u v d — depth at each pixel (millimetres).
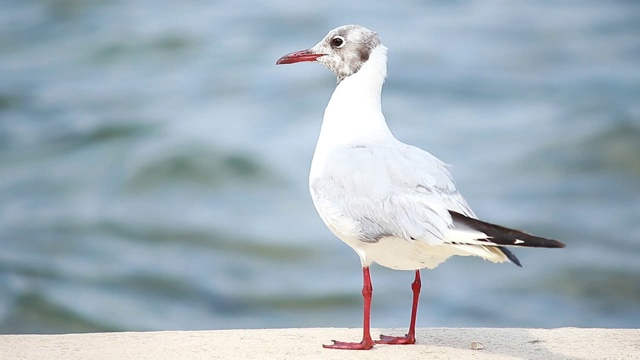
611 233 17438
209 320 14633
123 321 14547
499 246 6418
